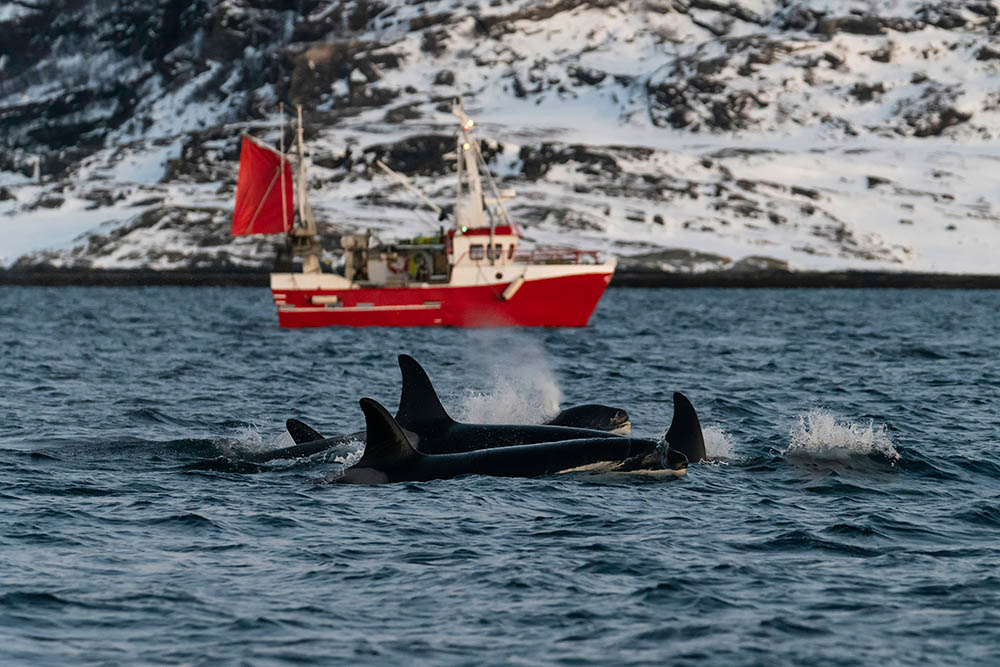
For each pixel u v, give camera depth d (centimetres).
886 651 4816
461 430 8325
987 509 7219
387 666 4644
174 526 6719
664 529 6675
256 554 6178
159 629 5025
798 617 5212
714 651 4809
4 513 6969
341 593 5531
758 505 7262
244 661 4684
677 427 8681
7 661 4650
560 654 4775
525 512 7006
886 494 7606
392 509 7094
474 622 5141
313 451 8756
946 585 5666
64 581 5650
